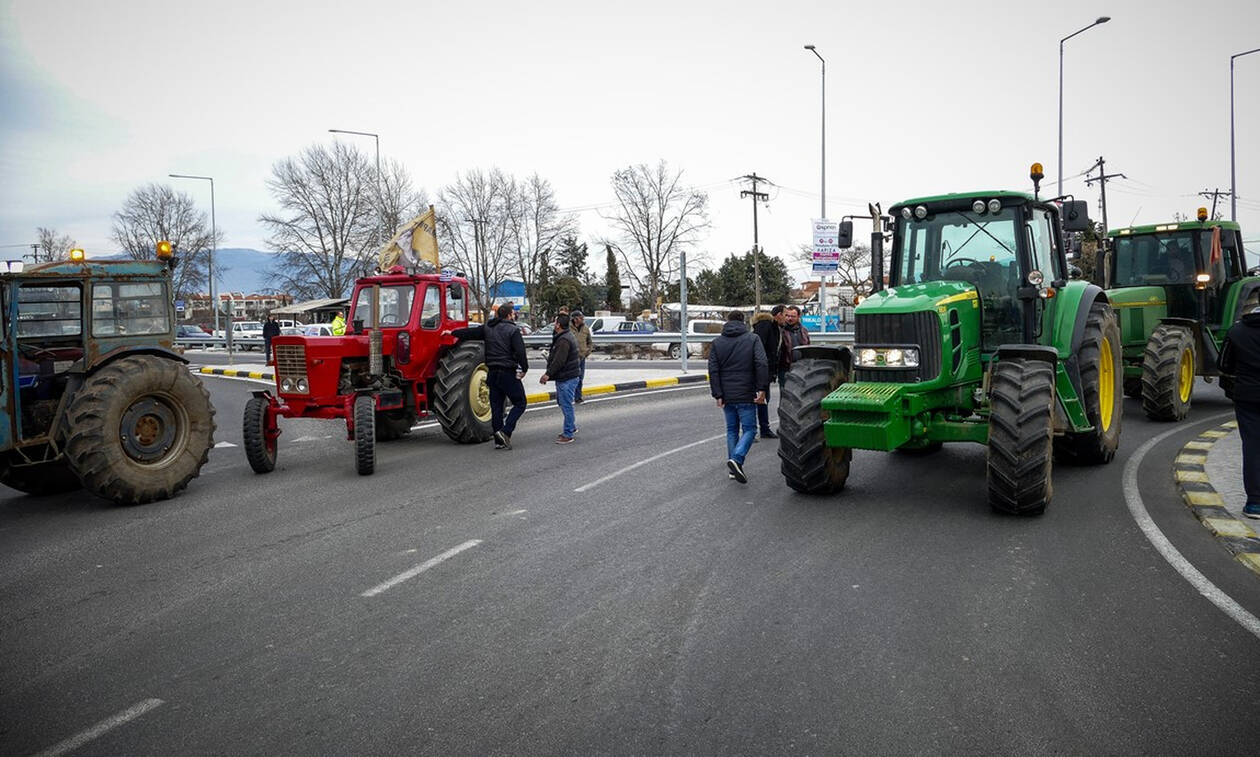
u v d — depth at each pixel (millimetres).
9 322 7602
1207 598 4641
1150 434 10195
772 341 10875
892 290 7586
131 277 8539
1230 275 11984
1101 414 8273
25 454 7977
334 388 9875
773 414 13492
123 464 7812
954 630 4273
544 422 13539
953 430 6992
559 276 65750
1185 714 3352
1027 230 7492
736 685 3707
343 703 3645
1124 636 4141
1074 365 7805
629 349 33969
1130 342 11969
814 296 73500
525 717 3467
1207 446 9109
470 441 11414
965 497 7270
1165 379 10727
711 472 8734
